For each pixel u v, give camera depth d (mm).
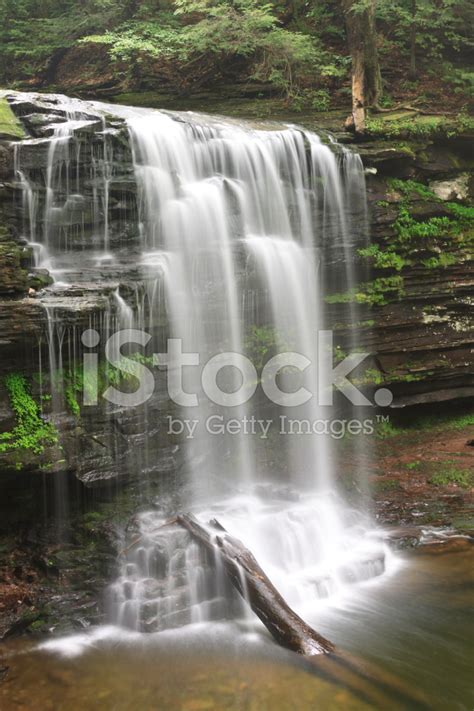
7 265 8414
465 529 9875
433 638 7219
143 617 7477
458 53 18312
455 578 8594
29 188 9578
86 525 8547
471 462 12039
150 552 7965
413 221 13484
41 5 19344
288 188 12336
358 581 8594
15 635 7387
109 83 17453
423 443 13172
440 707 6062
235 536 8500
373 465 12086
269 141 12156
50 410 8406
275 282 11695
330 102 16297
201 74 16859
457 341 13680
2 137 9562
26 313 8070
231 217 11453
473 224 14109
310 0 18531
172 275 10195
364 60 15078
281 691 6344
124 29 17969
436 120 14391
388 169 13805
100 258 10117
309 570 8602
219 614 7805
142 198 10469
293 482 10867
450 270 13648
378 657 6887
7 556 8281
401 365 13336
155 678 6613
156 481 9516
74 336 8570
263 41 15836
